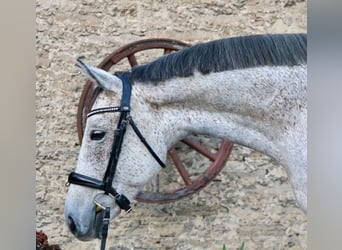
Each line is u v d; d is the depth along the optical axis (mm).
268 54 1806
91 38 2605
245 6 2619
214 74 1800
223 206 2627
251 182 2621
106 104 1835
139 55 2582
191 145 2504
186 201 2621
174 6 2617
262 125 1819
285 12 2615
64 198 2559
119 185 1860
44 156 2553
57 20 2592
